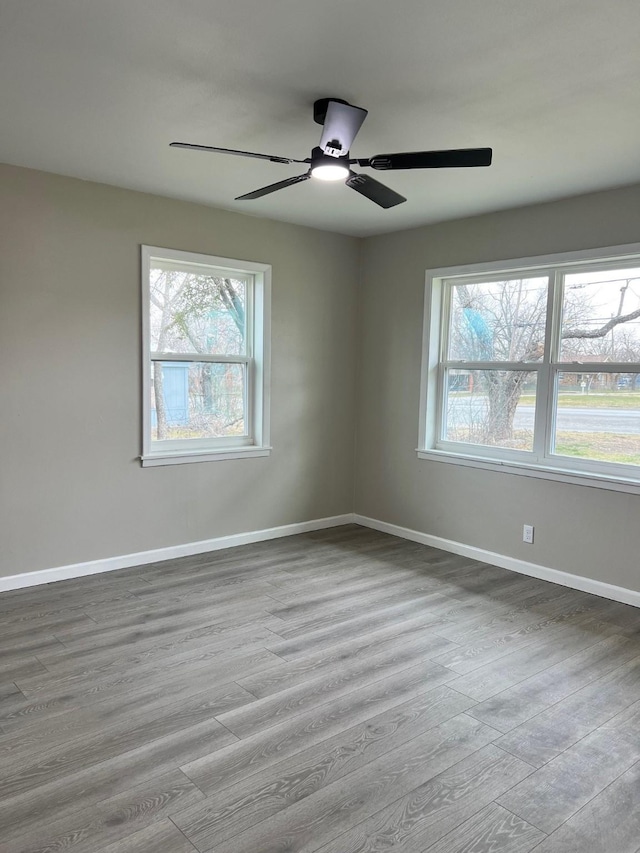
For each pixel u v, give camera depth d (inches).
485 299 179.2
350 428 215.0
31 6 75.1
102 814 74.7
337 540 196.5
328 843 70.7
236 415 189.8
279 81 94.7
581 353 157.5
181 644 120.3
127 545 165.0
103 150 127.4
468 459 178.9
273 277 188.4
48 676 107.2
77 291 150.8
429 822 74.3
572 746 90.0
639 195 140.5
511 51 84.4
